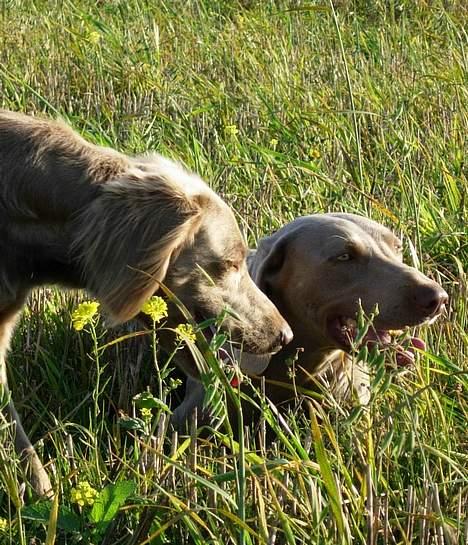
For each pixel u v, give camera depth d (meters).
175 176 4.23
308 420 4.61
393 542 3.53
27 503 3.84
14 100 8.31
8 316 4.33
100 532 3.35
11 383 4.94
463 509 3.67
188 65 9.45
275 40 10.21
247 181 6.93
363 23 11.49
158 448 3.66
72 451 3.87
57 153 4.18
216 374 3.23
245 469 3.33
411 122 7.90
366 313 4.69
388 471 3.84
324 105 8.12
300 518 3.53
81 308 3.59
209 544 3.30
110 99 8.44
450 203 6.72
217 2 11.97
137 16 10.98
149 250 3.95
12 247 4.21
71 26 10.51
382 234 4.93
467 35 10.18
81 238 4.05
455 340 5.04
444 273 5.90
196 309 4.34
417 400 4.20
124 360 5.24
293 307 4.93
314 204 6.39
